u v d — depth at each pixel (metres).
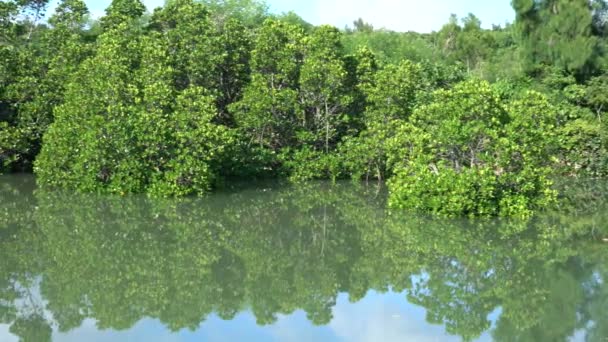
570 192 19.23
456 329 8.12
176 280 10.22
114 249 12.02
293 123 21.42
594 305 9.03
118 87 17.55
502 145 14.21
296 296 9.51
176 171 16.91
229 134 18.23
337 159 20.91
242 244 12.62
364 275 10.61
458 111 14.65
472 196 14.64
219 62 20.73
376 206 16.64
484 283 10.12
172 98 17.92
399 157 16.89
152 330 8.08
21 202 16.44
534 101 15.64
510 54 38.28
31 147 21.66
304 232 13.72
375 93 20.83
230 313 8.74
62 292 9.52
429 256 11.78
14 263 10.98
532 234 13.40
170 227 13.95
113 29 21.38
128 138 16.89
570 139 22.45
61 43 22.47
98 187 17.75
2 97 21.17
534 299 9.33
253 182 20.56
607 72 26.17
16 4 24.86
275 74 21.44
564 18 27.31
